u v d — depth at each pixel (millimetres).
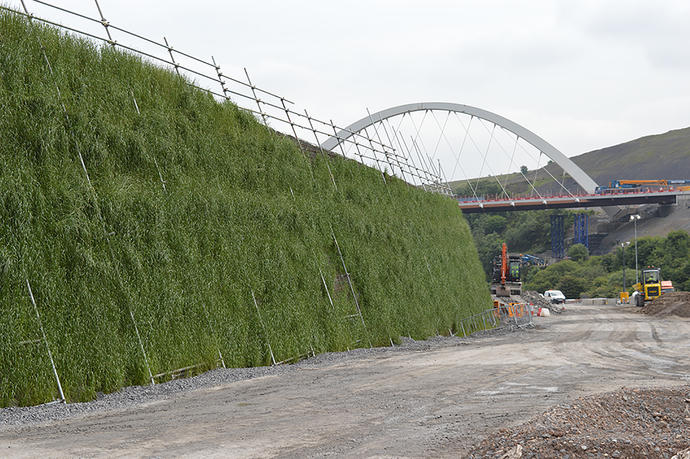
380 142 37844
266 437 7805
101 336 12672
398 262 29656
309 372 15445
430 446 7172
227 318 16703
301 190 23781
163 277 14914
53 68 14328
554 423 7141
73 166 13609
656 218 190500
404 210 35000
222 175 19016
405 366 16406
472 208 133375
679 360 18281
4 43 13195
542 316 56781
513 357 18547
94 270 13047
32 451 7016
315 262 22094
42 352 11414
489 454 6359
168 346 14398
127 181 15000
